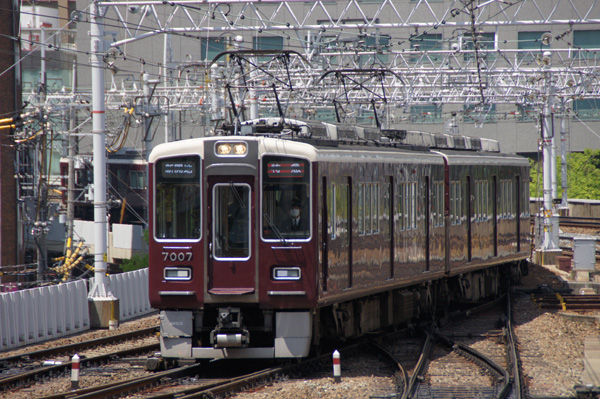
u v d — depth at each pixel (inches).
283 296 1820.9
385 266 2234.3
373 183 2158.0
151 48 7613.2
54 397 1561.3
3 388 1711.4
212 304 1851.6
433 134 2854.3
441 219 2647.6
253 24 6412.4
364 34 3255.4
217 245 1836.9
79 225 6102.4
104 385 1648.6
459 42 4340.6
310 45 4028.1
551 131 4571.9
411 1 6919.3
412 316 2498.8
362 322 2206.0
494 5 7283.5
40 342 2402.8
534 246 4771.2
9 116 4303.6
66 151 6422.2
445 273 2687.0
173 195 1851.6
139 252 5841.5
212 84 4192.9
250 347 1860.2
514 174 3400.6
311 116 5423.2
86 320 2652.6
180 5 2942.9
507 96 5187.0
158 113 5044.3
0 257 4313.5
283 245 1820.9
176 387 1702.8
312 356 1989.4
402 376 1742.1
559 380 1786.4
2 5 4296.3
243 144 1825.8
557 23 3014.3
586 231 5944.9
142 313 3048.7
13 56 4355.3
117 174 6958.7
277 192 1829.5
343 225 1975.9
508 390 1653.5
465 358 2064.5
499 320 2687.0
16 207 4387.3
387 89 5319.9
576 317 2755.9
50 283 4330.7
